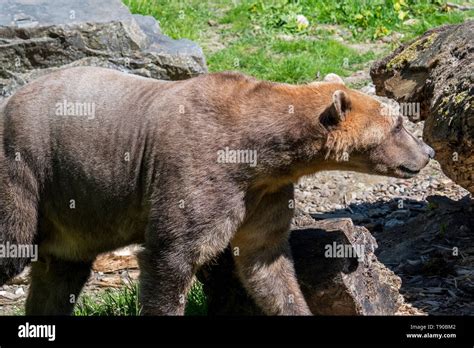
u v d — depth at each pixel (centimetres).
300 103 585
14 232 618
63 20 923
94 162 603
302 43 1277
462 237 781
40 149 609
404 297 699
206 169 570
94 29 923
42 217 627
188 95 589
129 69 935
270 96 588
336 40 1309
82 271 659
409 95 767
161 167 578
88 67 631
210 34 1329
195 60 954
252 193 587
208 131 576
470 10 1401
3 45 903
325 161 593
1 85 907
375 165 604
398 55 795
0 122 618
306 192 927
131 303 696
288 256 618
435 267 736
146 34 1001
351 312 616
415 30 1343
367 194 917
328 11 1395
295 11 1388
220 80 597
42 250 643
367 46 1298
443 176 937
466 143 679
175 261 575
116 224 616
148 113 594
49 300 661
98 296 759
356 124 588
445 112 697
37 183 616
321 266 616
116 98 608
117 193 604
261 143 576
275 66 1198
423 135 728
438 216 815
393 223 849
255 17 1371
